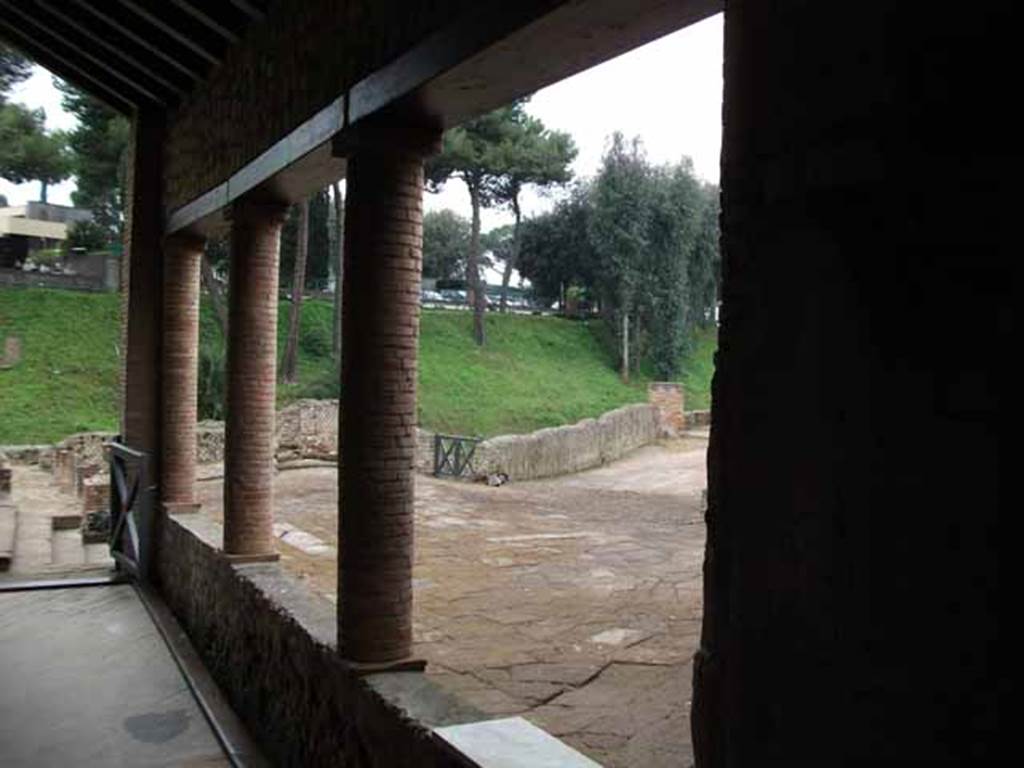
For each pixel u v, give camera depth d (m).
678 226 31.33
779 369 1.73
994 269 1.40
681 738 3.88
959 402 1.44
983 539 1.41
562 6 2.66
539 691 4.48
